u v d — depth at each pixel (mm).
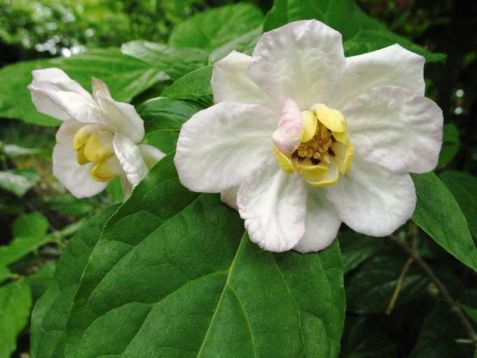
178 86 118
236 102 105
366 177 109
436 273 215
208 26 198
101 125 126
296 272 109
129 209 107
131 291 102
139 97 168
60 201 342
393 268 211
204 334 101
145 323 101
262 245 101
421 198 117
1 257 213
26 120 173
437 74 269
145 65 170
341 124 101
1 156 321
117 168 132
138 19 483
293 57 102
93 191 154
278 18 137
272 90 104
